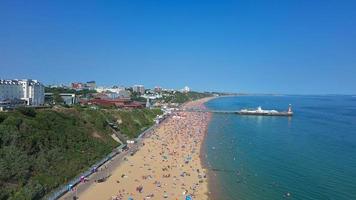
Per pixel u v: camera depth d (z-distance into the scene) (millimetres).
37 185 78312
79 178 91062
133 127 176125
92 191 85125
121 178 96938
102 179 94438
